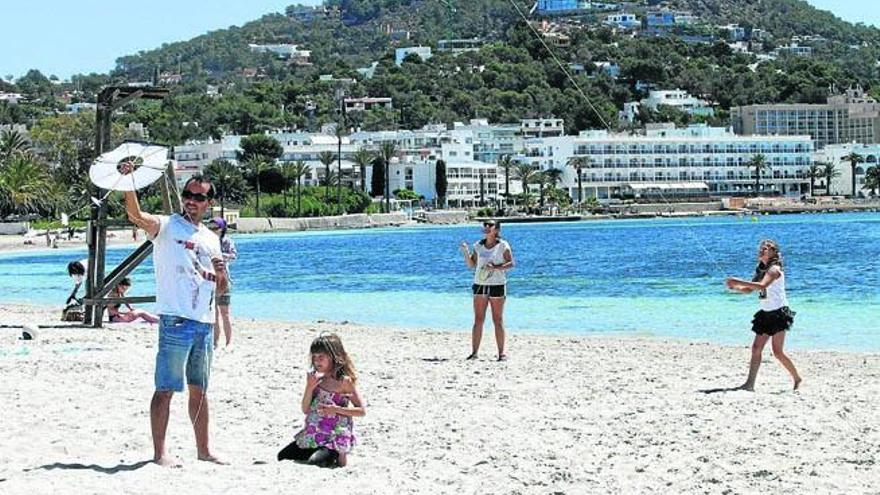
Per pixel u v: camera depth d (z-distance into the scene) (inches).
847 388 653.9
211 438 499.5
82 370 702.5
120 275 984.9
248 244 4694.9
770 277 634.2
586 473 429.4
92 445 469.7
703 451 468.8
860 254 2829.7
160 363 419.5
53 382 649.0
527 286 1862.7
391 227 6998.0
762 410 567.5
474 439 496.4
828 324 1167.6
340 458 438.3
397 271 2447.1
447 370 740.0
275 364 754.8
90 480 394.6
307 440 440.5
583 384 669.3
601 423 534.3
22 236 4835.1
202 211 423.8
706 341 1008.9
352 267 2672.2
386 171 7810.0
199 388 430.6
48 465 422.9
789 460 450.3
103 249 986.7
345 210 7317.9
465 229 6451.8
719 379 693.9
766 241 643.5
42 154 6820.9
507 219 7421.3
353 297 1702.8
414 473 426.0
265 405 583.8
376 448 477.1
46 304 1572.3
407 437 501.4
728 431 510.6
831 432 507.2
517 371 735.7
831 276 2012.8
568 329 1162.0
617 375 714.8
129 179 411.8
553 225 6776.6
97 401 583.2
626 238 4372.5
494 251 791.7
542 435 505.7
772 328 637.9
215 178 6855.3
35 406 567.2
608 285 1859.0
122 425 516.1
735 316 1270.9
